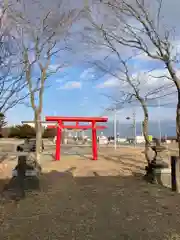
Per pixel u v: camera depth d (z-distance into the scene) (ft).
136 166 53.01
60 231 18.13
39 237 17.10
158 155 36.11
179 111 30.58
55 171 46.47
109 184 34.63
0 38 21.01
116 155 77.41
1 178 37.93
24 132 147.84
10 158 56.18
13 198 27.22
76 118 70.95
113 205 24.58
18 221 20.24
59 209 23.39
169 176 34.58
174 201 25.58
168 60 31.27
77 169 49.11
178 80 30.76
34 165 32.91
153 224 19.39
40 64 44.65
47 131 163.73
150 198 26.89
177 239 16.65
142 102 41.65
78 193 29.58
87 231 18.11
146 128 39.09
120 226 19.04
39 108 42.55
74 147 113.70
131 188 31.91
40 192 29.71
